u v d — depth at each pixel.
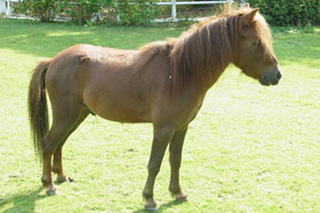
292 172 4.71
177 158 4.02
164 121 3.67
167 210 3.95
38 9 14.15
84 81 3.98
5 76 8.17
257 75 3.61
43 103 4.27
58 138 4.15
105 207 3.97
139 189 4.33
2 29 12.75
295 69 9.05
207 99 7.38
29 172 4.69
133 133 5.89
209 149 5.34
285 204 4.04
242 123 6.26
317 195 4.21
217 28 3.54
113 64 3.90
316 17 13.88
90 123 6.25
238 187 4.38
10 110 6.68
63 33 12.18
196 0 16.28
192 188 4.37
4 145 5.41
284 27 13.38
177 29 12.92
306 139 5.68
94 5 13.24
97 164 4.91
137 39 11.29
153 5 13.42
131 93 3.78
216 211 3.93
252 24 3.49
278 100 7.30
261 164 4.91
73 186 4.37
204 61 3.55
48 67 4.18
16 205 3.99
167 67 3.65
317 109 6.86
